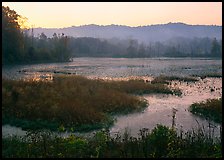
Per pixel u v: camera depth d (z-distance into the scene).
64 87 27.56
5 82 25.27
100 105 23.38
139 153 8.49
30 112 19.38
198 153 8.48
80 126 17.86
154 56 179.75
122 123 19.94
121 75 56.56
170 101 28.94
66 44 107.88
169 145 8.71
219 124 19.34
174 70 70.62
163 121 20.67
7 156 8.56
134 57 167.12
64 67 77.19
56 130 17.23
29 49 88.50
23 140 12.49
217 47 162.12
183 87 39.53
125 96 26.95
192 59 139.75
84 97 25.06
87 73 59.78
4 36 73.69
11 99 21.36
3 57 73.88
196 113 22.67
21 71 60.22
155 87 35.31
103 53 180.75
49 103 21.58
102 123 18.86
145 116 22.19
